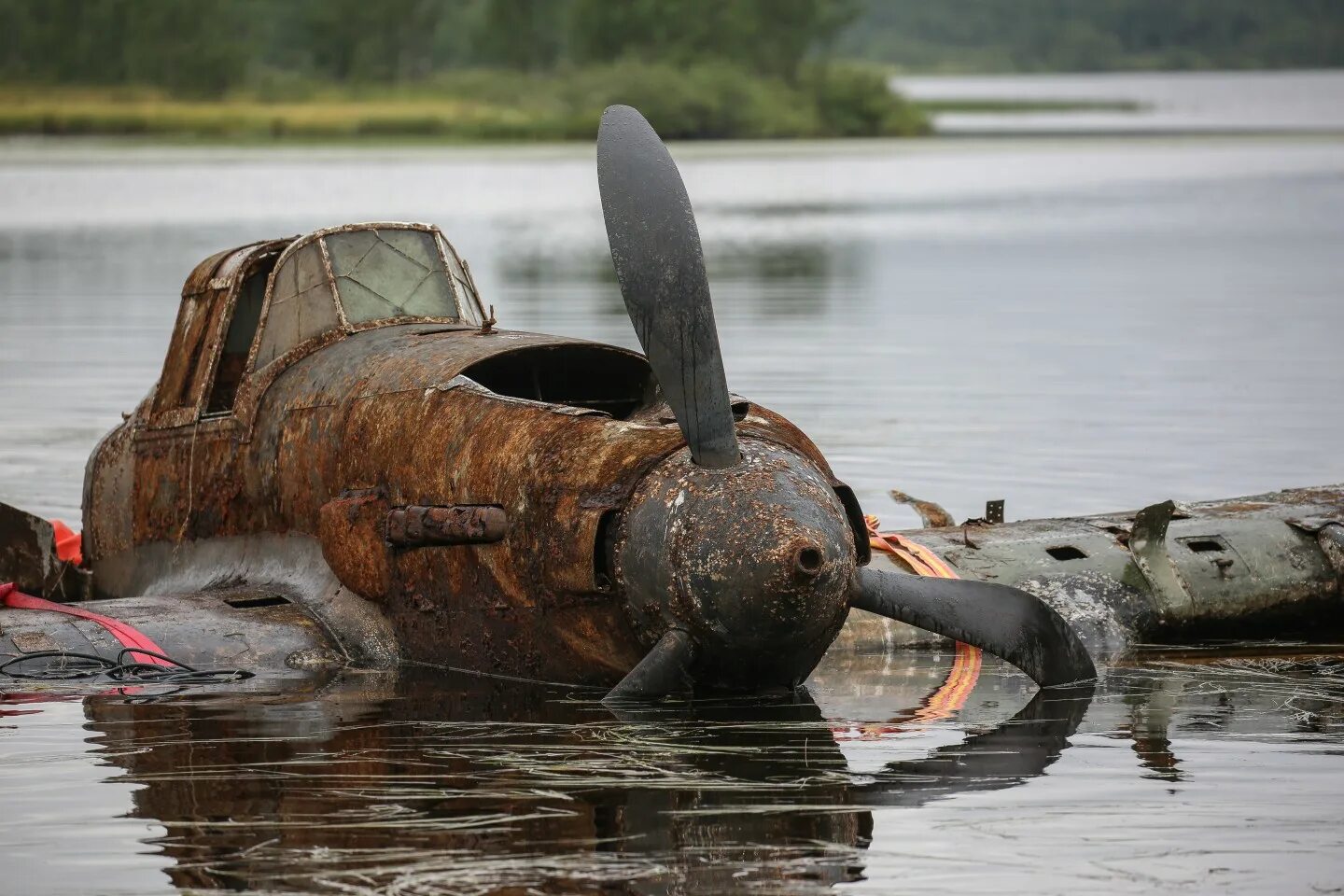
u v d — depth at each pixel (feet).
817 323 163.12
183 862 35.99
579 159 508.12
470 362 55.47
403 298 62.03
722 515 47.73
